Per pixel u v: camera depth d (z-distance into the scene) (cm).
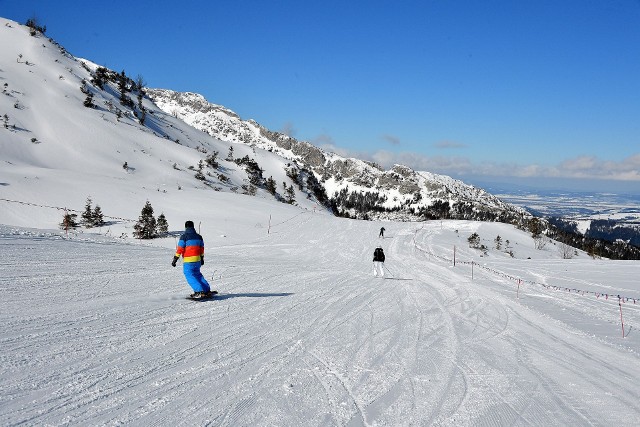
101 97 15212
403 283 1551
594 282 1970
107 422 378
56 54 16238
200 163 12556
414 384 538
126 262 1391
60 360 513
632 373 625
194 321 762
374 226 6494
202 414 410
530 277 2091
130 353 564
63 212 5222
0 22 16325
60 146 10394
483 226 7906
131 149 11738
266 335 712
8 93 11831
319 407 448
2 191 5416
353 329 802
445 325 893
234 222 5491
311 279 1459
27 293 830
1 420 362
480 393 520
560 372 616
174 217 5469
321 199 18775
